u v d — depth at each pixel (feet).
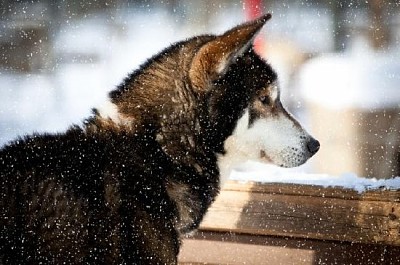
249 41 21.30
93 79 61.72
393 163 40.65
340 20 69.31
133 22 75.82
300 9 71.56
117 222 19.99
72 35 71.10
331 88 51.03
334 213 23.97
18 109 54.95
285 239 24.48
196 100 21.26
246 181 24.81
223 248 24.88
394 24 67.56
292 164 23.18
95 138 20.71
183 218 21.38
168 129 21.09
